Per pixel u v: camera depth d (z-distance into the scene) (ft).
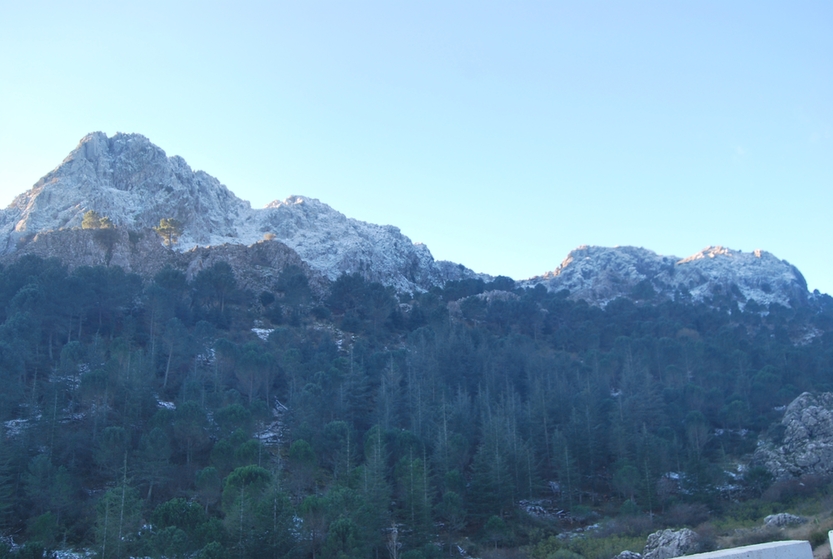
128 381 316.60
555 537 265.75
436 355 440.86
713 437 385.91
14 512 242.17
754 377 456.86
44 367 353.92
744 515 277.85
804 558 112.16
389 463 304.71
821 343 622.95
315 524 229.66
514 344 520.83
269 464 278.87
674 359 501.56
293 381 370.53
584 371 461.37
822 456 319.88
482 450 304.50
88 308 416.87
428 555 237.86
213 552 200.13
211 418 319.68
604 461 342.85
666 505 299.38
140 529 228.63
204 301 510.99
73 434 283.18
